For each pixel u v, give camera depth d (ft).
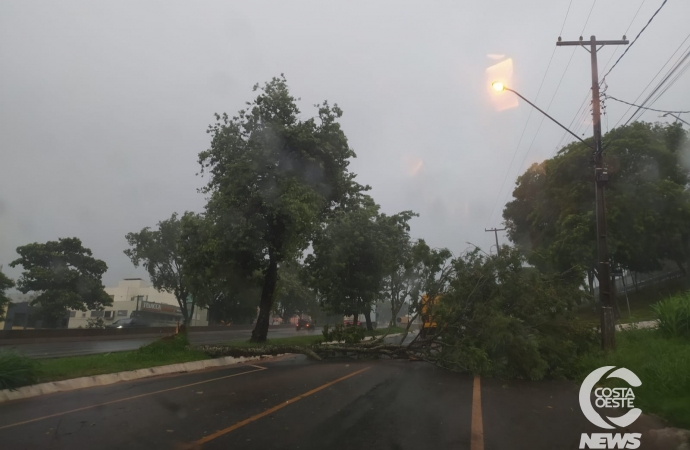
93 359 51.24
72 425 26.13
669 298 53.52
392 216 117.70
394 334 126.41
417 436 23.79
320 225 85.76
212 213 76.89
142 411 29.78
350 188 83.20
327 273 109.70
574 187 113.09
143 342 103.96
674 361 33.63
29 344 96.99
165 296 252.42
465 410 30.17
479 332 48.85
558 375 44.62
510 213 159.12
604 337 49.73
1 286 140.46
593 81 55.88
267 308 82.43
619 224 105.40
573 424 26.37
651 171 106.93
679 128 114.01
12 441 22.95
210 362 56.18
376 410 30.04
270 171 74.23
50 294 138.82
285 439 23.15
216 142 76.02
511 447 22.02
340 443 22.49
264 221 75.51
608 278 51.11
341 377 45.65
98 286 149.79
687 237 109.60
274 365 57.47
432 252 58.29
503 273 51.72
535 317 49.26
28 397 35.19
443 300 53.93
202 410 29.99
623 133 109.91
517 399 34.12
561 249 109.81
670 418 26.32
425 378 45.09
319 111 78.02
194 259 79.97
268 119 75.61
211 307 208.33
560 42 57.72
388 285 115.14
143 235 181.57
